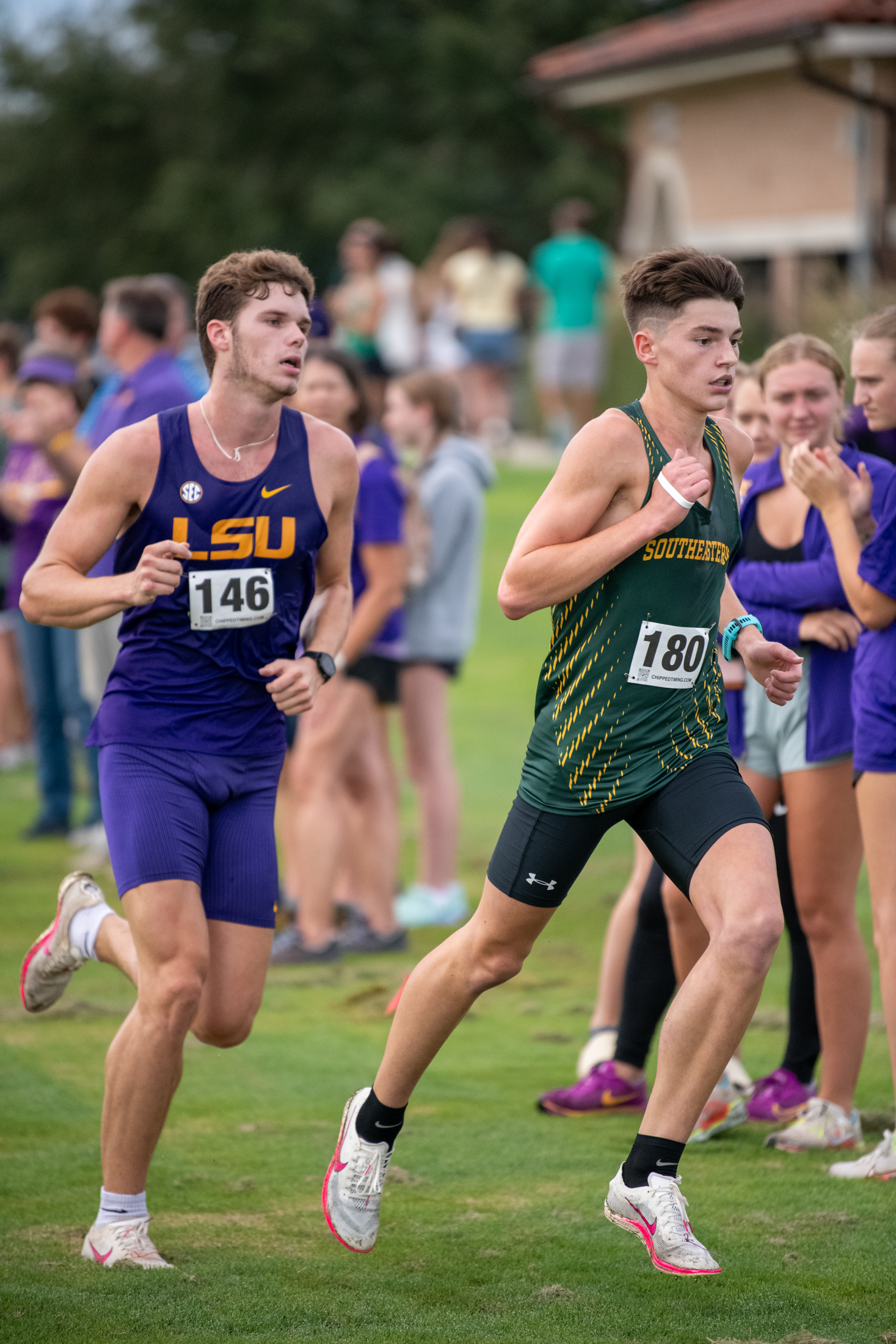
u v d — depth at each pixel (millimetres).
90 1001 21625
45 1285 12414
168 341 25625
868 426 16438
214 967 13383
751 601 16109
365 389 22906
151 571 12516
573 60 90375
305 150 149250
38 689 31953
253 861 13492
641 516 11992
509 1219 13930
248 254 13188
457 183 142125
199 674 13336
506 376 77375
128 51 158750
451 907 26359
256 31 149375
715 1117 16266
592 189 140250
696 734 12594
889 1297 12250
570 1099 16953
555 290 72625
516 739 38844
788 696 13273
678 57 78125
